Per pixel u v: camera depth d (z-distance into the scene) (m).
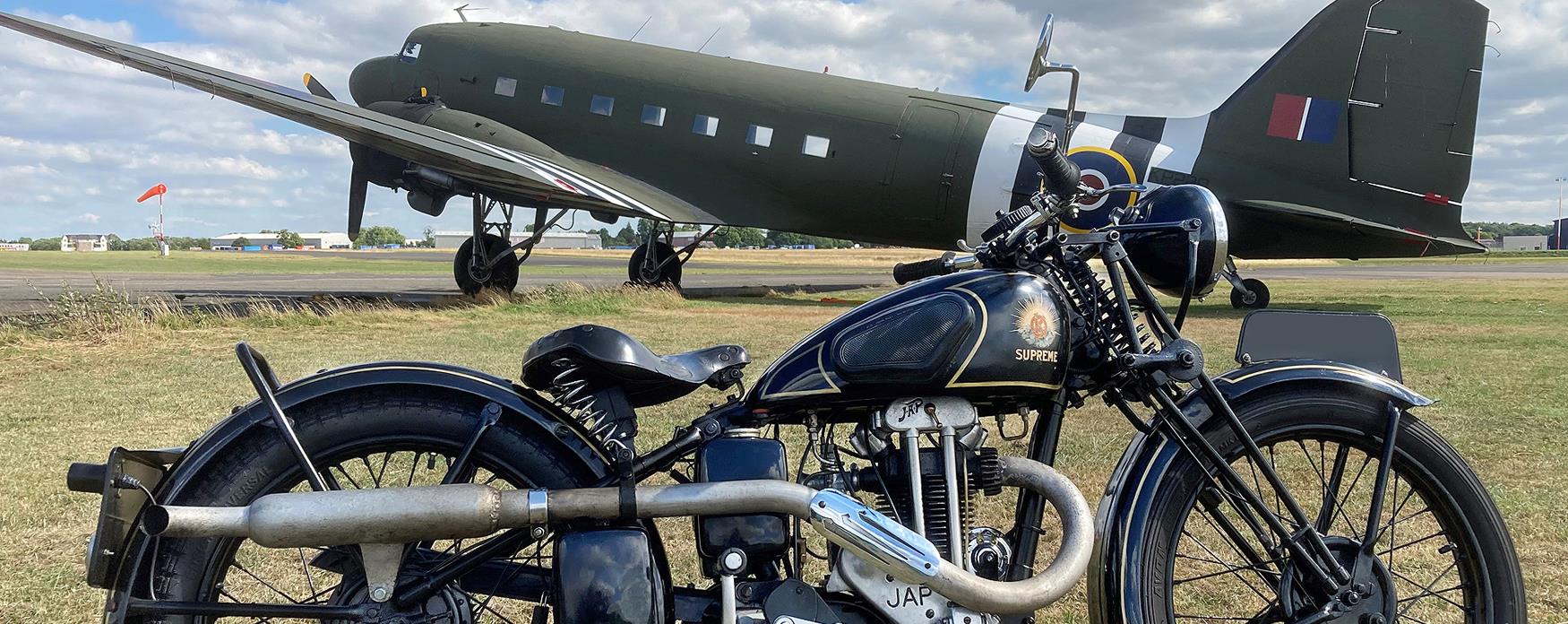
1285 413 2.14
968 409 1.94
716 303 14.57
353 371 1.97
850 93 15.25
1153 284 2.19
